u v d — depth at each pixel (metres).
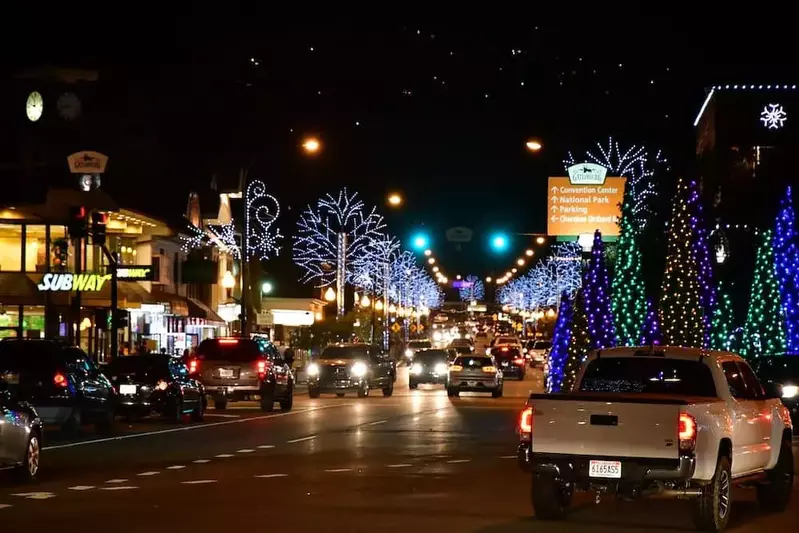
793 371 28.75
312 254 89.06
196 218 60.06
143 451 22.77
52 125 52.34
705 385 14.58
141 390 30.17
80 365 26.73
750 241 60.28
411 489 16.91
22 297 42.12
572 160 53.34
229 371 35.91
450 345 78.12
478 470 19.44
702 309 32.47
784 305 37.59
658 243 48.50
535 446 13.55
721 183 65.25
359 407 39.41
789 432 15.90
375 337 87.06
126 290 45.84
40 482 17.70
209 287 62.75
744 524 14.40
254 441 25.05
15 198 46.66
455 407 39.44
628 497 13.29
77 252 42.47
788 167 65.12
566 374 35.78
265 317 61.47
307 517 14.13
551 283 125.62
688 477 12.96
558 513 14.14
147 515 14.27
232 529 13.22
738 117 65.81
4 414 16.78
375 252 98.44
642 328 34.19
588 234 45.03
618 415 13.18
